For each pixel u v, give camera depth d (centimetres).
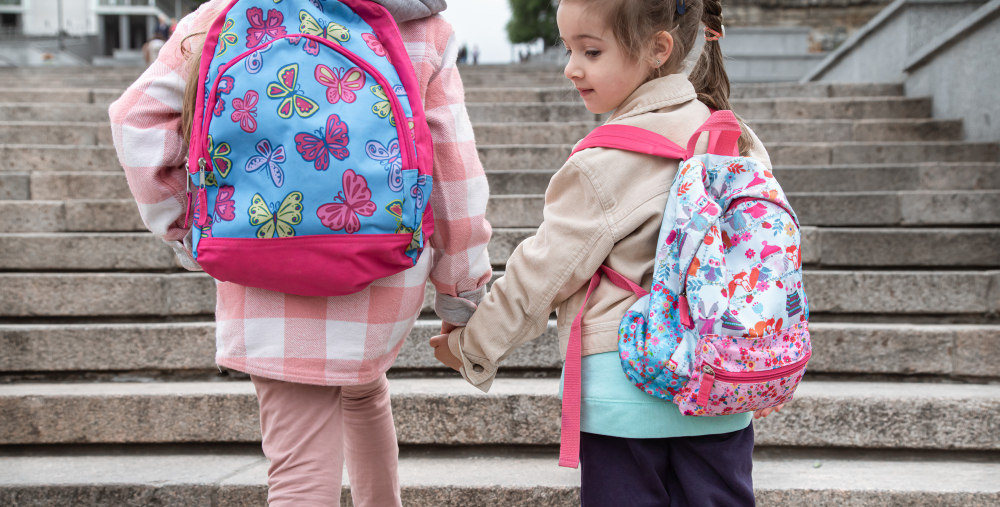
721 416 127
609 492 130
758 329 116
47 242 304
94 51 4131
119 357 254
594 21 128
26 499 196
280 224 118
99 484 196
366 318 133
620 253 130
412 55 136
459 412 221
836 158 433
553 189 134
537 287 130
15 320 279
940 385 242
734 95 582
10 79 841
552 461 218
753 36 1003
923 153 427
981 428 216
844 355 250
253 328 131
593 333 129
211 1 136
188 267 147
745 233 121
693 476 128
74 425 224
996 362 246
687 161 125
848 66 688
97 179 374
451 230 139
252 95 119
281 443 134
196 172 122
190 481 198
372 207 121
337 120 119
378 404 160
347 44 124
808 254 314
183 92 132
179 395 224
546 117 518
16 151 408
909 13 550
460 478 202
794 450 223
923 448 218
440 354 158
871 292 279
